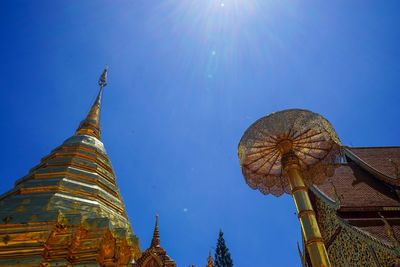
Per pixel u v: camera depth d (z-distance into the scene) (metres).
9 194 7.13
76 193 7.25
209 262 19.61
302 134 7.69
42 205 6.32
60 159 8.41
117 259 6.16
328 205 16.47
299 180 6.87
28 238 5.61
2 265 5.33
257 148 7.89
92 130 11.28
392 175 18.64
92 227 6.11
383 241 12.71
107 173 8.95
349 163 21.72
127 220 7.95
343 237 15.24
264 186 8.85
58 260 5.58
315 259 5.77
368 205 16.02
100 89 13.26
